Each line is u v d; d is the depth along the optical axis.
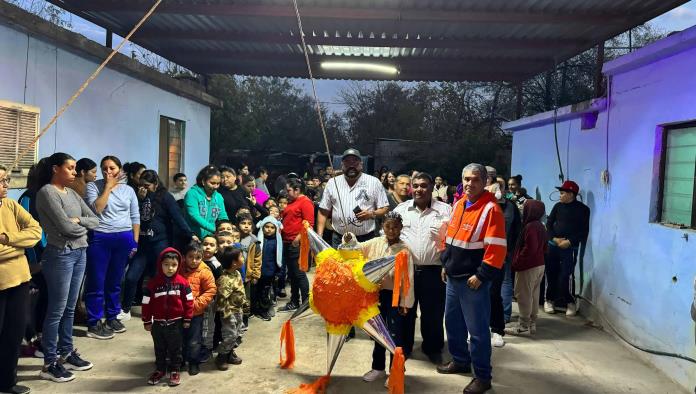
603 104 5.86
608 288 5.54
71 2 6.47
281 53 9.08
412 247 4.48
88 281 4.88
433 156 18.20
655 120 4.77
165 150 8.70
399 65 9.26
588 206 6.30
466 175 3.87
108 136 6.71
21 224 3.53
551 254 6.25
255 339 5.09
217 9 6.48
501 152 17.64
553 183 7.61
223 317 4.21
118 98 6.94
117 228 4.95
